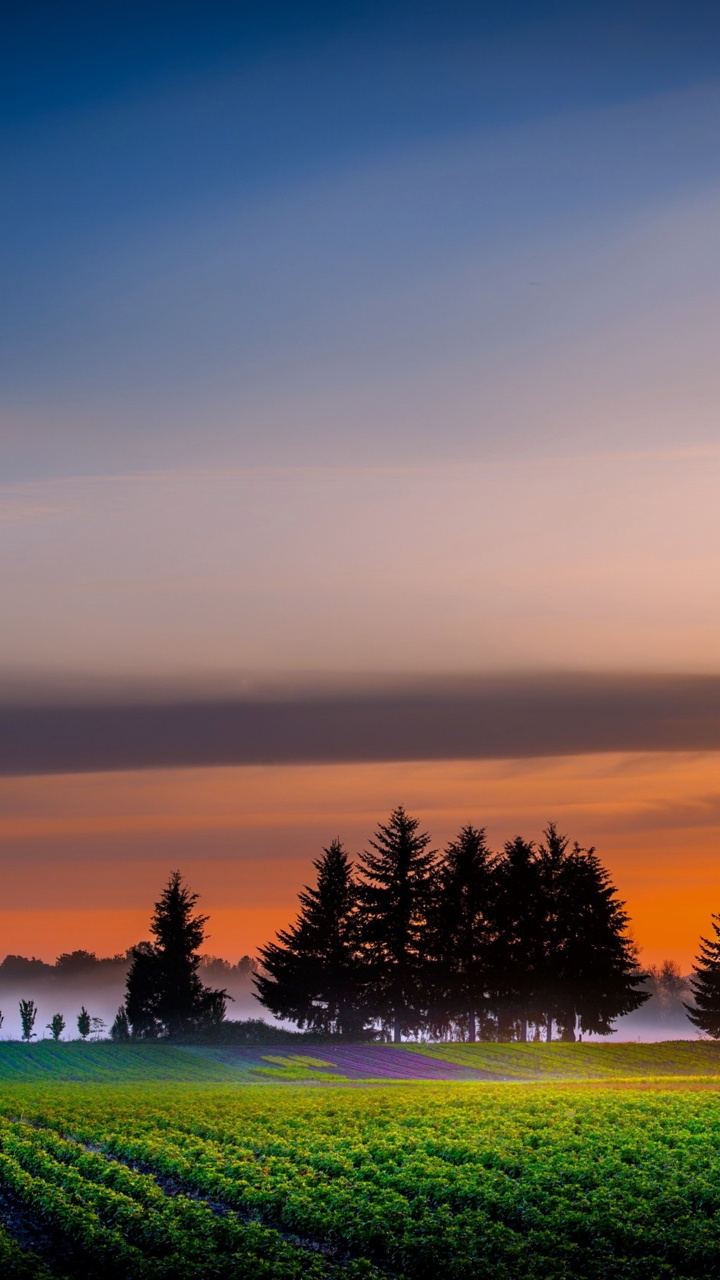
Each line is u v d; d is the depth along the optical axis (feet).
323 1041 302.66
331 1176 109.60
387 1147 117.60
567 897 346.54
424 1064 259.19
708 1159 109.19
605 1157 111.86
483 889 347.97
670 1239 82.69
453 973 341.21
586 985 339.57
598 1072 248.93
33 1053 270.87
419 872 351.25
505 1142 122.31
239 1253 81.15
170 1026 345.92
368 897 349.82
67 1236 90.99
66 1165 115.65
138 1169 114.93
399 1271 82.23
